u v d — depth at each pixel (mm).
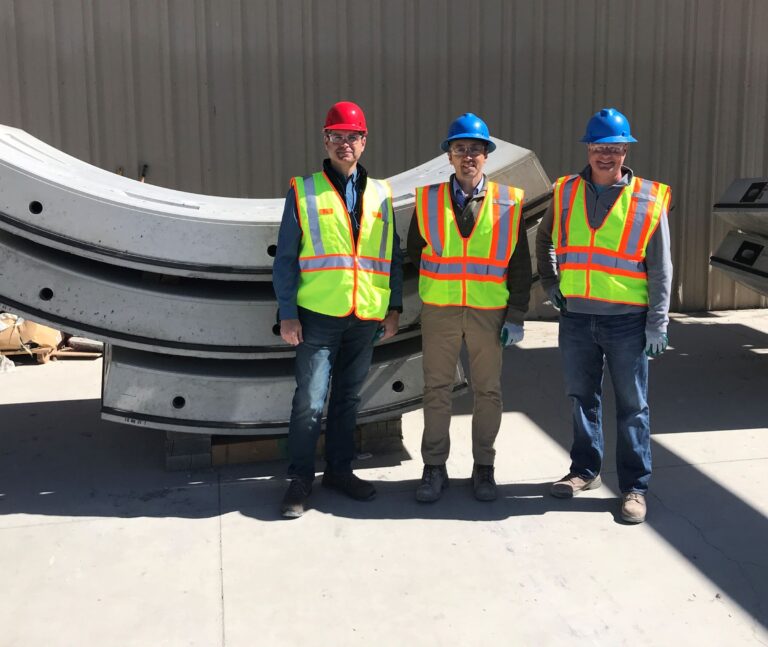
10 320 6242
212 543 3367
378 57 7461
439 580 3076
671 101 7953
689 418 4984
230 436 4285
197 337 3854
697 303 8312
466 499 3797
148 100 7148
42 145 4801
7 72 6910
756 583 3055
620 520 3568
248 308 3875
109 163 7176
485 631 2758
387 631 2760
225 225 3752
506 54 7660
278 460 4281
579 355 3658
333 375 3793
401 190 4332
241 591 3002
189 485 3973
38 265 3711
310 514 3639
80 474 4105
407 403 4191
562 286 3605
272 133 7395
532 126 7809
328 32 7344
